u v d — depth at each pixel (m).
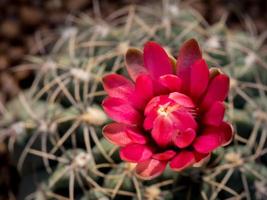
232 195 0.31
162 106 0.25
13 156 0.36
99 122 0.31
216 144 0.25
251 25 0.49
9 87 0.47
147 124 0.26
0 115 0.43
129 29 0.36
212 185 0.31
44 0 0.50
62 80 0.34
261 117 0.32
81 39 0.38
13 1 0.50
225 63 0.34
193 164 0.26
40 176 0.34
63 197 0.33
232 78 0.33
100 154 0.31
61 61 0.35
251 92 0.34
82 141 0.32
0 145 0.43
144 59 0.27
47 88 0.35
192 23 0.36
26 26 0.49
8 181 0.43
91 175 0.31
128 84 0.27
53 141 0.33
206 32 0.36
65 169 0.32
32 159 0.35
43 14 0.50
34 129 0.34
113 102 0.26
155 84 0.26
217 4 0.49
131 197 0.31
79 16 0.49
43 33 0.49
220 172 0.31
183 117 0.25
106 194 0.31
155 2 0.48
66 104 0.34
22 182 0.36
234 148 0.31
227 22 0.49
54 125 0.33
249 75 0.34
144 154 0.25
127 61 0.27
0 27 0.49
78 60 0.35
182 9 0.40
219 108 0.25
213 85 0.26
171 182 0.30
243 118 0.32
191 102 0.26
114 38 0.36
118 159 0.31
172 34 0.35
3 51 0.49
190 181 0.31
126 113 0.26
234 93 0.32
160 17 0.37
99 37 0.36
